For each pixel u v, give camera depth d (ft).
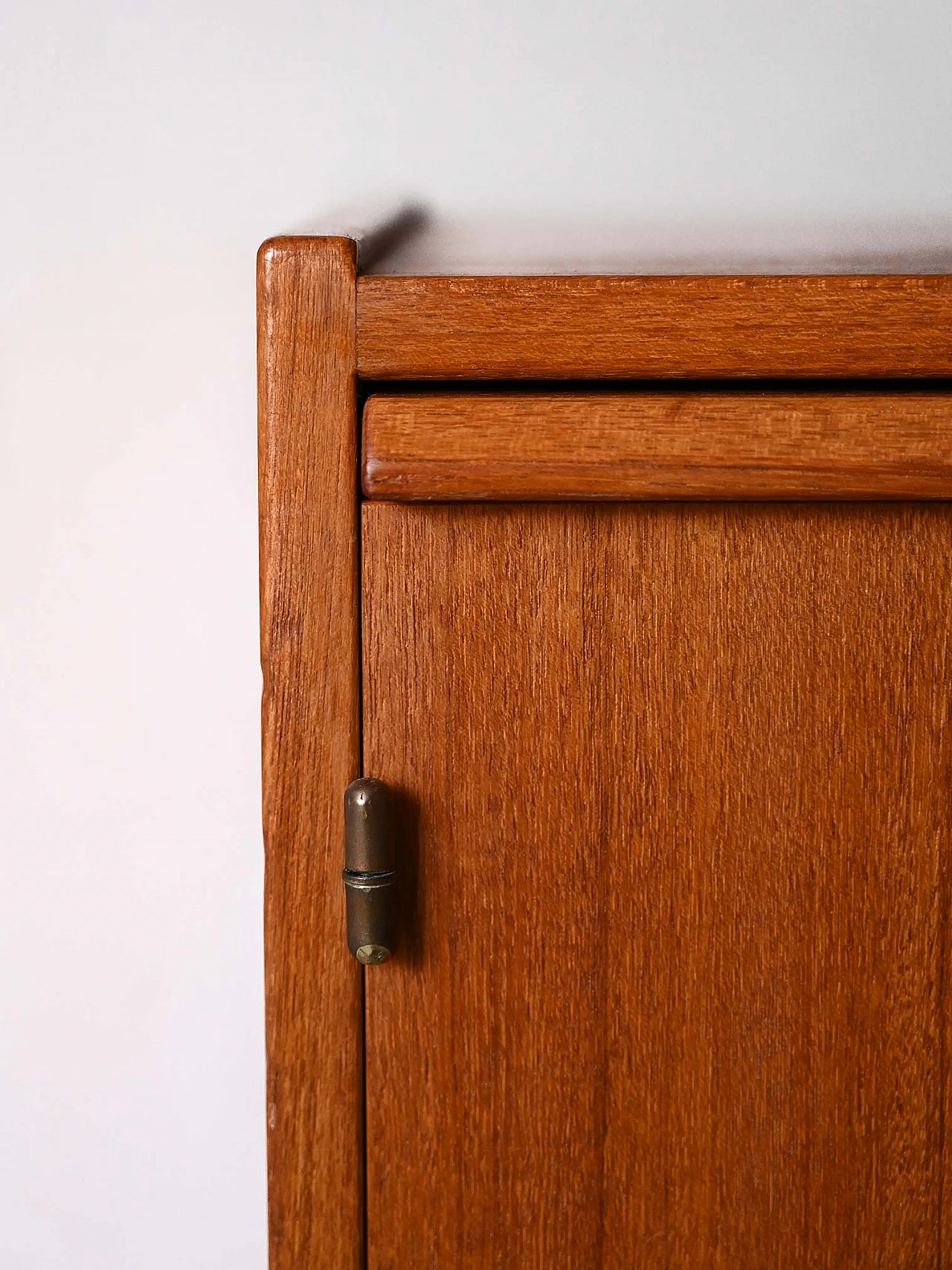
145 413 0.93
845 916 0.85
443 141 0.90
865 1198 0.86
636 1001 0.86
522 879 0.86
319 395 0.83
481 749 0.85
